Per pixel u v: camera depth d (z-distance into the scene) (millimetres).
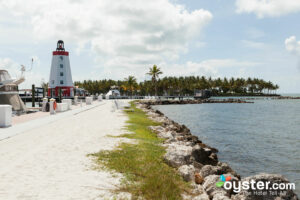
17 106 27812
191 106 77812
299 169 12961
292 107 77688
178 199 5449
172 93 174750
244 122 36000
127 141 11758
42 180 6273
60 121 19922
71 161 8102
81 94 96688
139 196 5371
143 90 165250
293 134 25375
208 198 5605
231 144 19688
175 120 37438
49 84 77375
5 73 27656
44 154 9008
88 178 6484
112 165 7680
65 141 11531
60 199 5121
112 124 18125
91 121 19969
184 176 7105
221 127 30172
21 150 9648
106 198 5227
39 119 20984
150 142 12148
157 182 6023
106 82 160000
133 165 7734
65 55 77312
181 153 8734
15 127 15992
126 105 37000
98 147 10273
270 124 34031
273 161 14531
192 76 185375
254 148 18219
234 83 192500
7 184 5953
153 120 24047
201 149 10742
